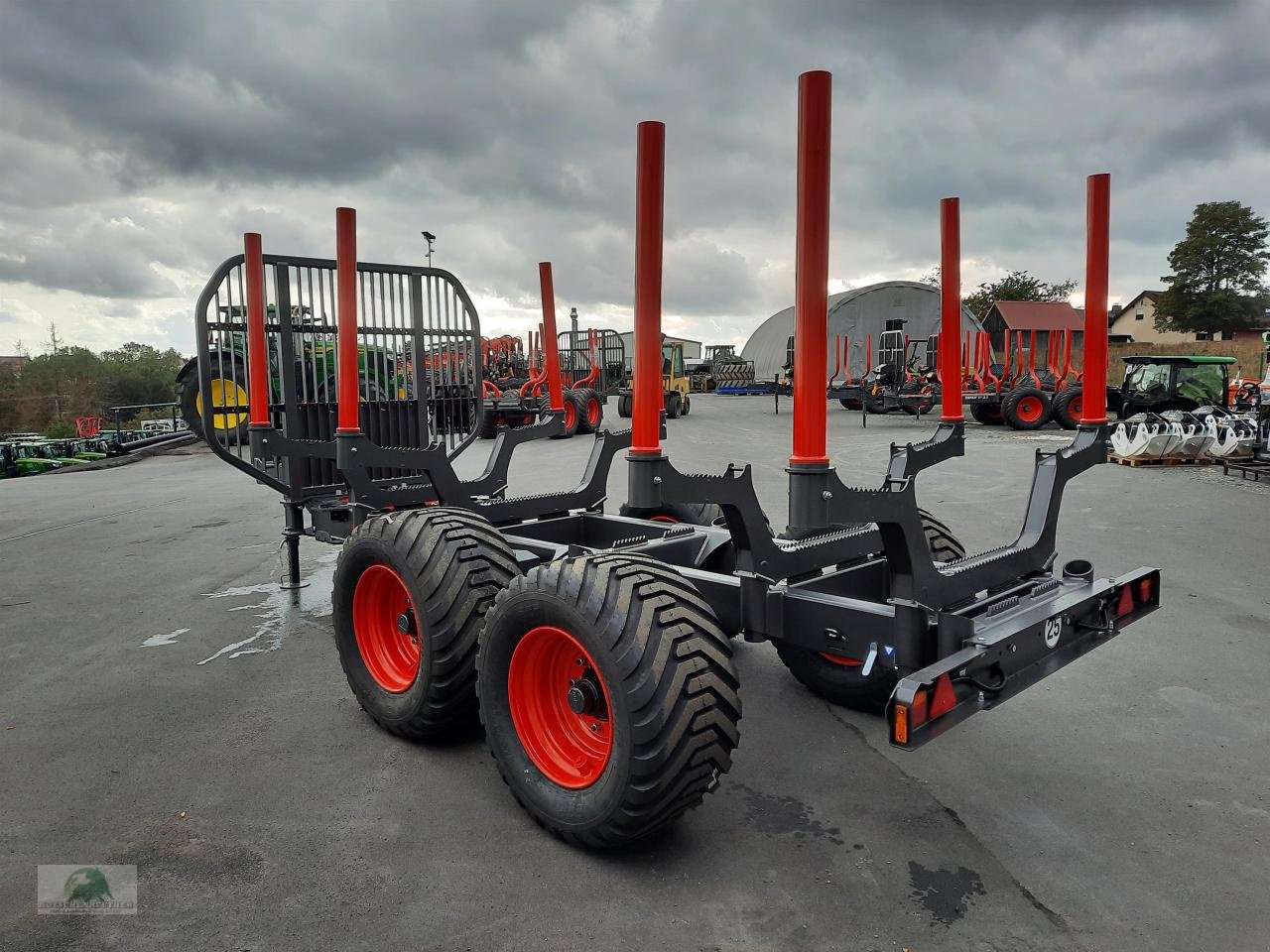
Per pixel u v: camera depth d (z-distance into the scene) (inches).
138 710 141.9
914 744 74.9
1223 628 176.7
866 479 404.5
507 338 867.4
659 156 88.2
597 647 89.9
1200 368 636.1
